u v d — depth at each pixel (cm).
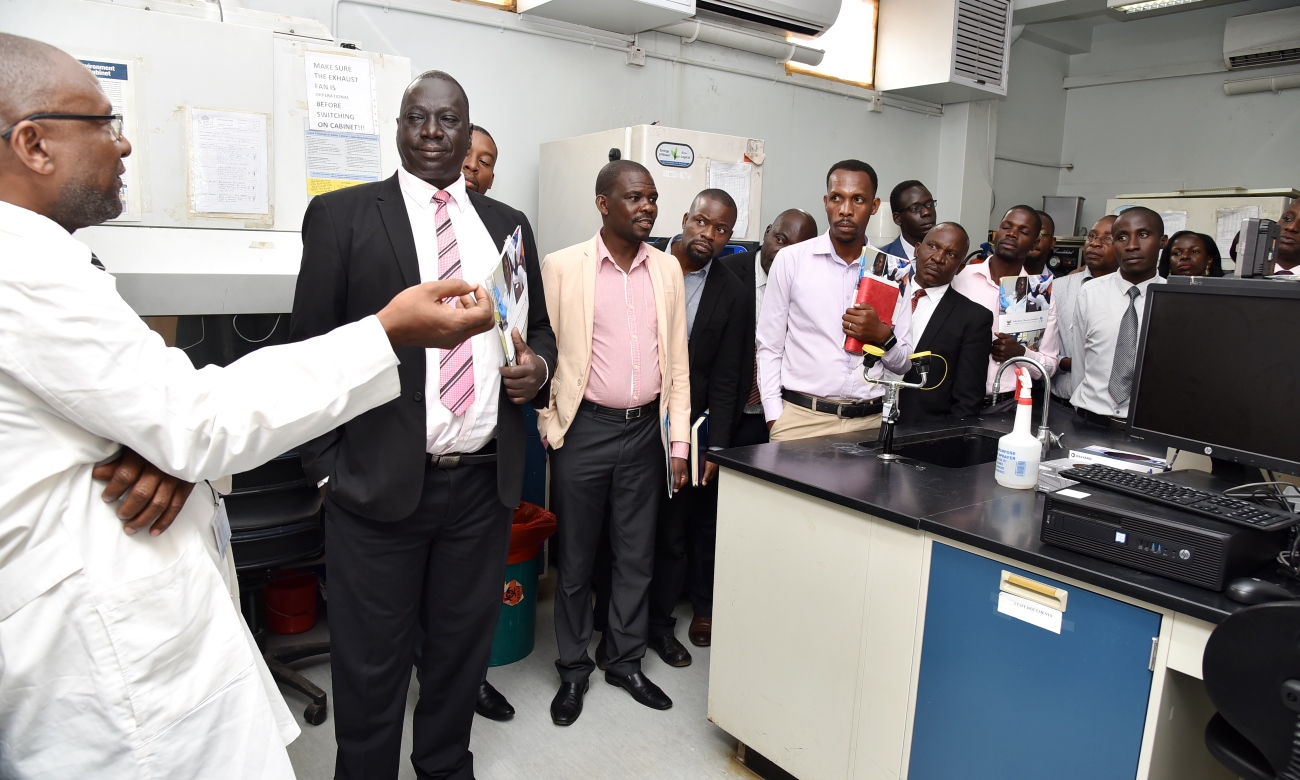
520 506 260
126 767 84
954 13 455
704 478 251
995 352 286
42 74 80
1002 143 600
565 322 216
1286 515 128
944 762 154
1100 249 326
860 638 168
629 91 376
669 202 299
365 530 151
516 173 346
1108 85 623
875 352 204
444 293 99
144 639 84
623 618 229
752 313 265
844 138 480
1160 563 126
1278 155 549
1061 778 138
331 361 91
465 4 319
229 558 108
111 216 90
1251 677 105
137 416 78
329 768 192
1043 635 138
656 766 198
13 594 78
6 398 76
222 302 191
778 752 186
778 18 396
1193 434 149
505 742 206
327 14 288
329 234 148
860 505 162
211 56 189
